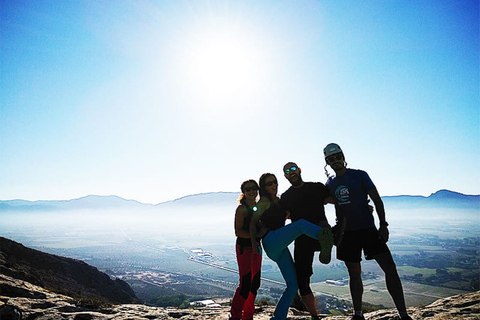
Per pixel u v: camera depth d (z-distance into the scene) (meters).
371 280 139.50
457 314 4.07
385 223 4.12
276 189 4.70
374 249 4.19
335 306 85.50
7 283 7.21
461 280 129.50
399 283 4.02
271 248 4.31
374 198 4.27
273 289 122.06
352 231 4.37
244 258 4.61
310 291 4.54
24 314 5.50
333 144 4.68
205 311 6.27
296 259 4.45
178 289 136.62
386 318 4.50
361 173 4.46
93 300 6.85
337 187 4.56
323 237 3.87
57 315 5.56
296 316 5.55
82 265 29.89
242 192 4.75
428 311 4.45
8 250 23.86
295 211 4.60
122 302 27.92
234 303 4.55
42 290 7.96
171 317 5.84
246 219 4.62
